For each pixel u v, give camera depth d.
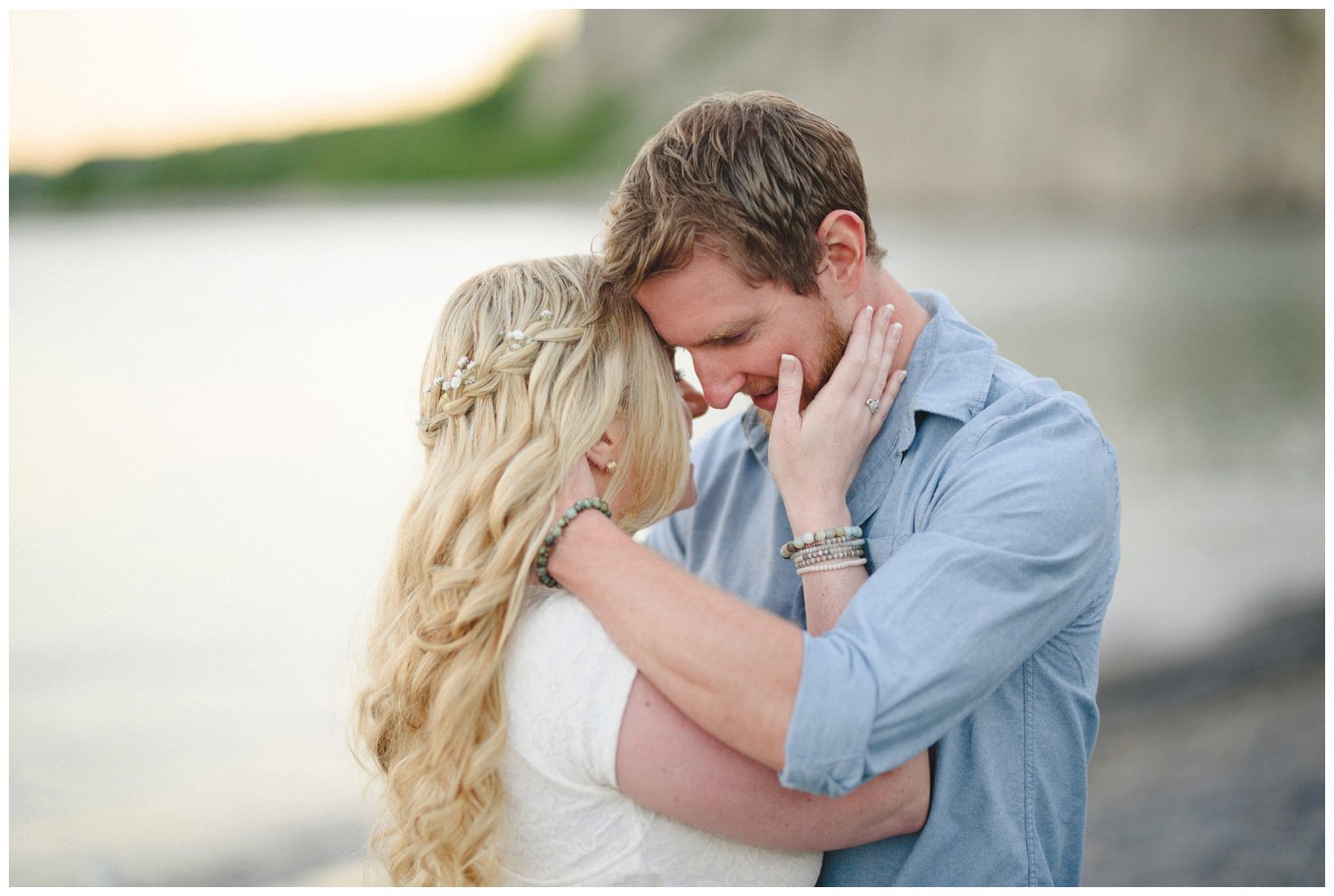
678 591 1.28
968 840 1.44
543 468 1.37
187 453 7.79
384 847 1.59
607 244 1.48
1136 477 7.88
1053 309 13.99
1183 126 26.41
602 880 1.31
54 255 17.48
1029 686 1.49
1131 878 3.44
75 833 3.64
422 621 1.39
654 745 1.26
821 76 30.08
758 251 1.44
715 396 1.56
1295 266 17.97
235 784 4.02
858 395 1.52
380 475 7.41
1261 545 6.48
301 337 11.41
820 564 1.47
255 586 5.81
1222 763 4.18
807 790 1.21
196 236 20.70
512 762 1.33
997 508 1.34
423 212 26.78
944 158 27.78
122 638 5.20
